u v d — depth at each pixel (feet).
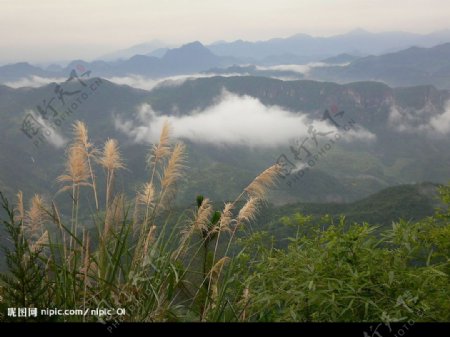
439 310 10.03
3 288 10.34
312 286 10.43
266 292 11.68
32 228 11.50
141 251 12.43
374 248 11.87
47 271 11.05
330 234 11.62
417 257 12.14
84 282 11.32
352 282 10.53
